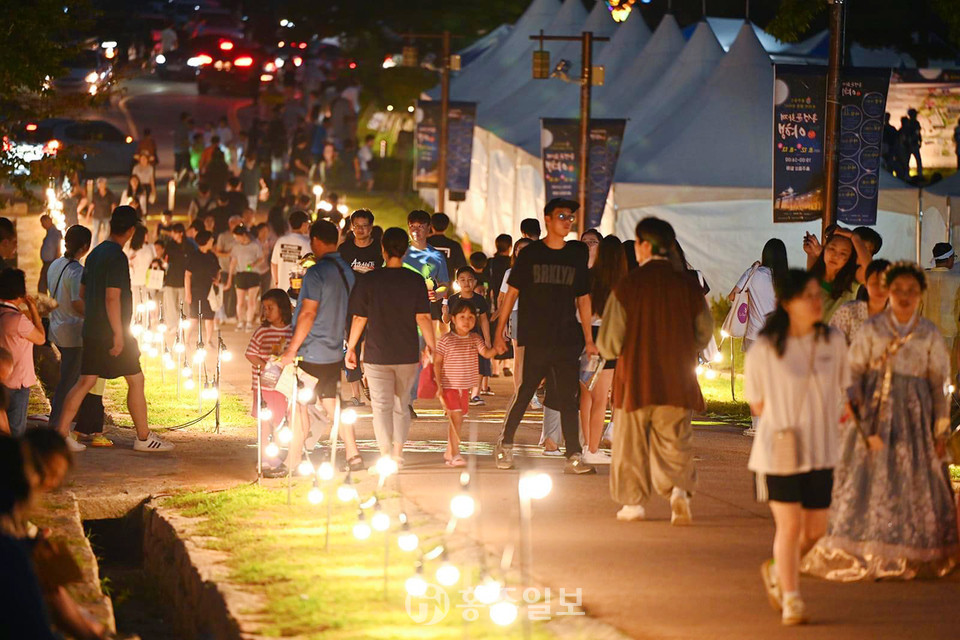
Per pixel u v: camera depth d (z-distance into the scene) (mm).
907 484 19562
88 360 30156
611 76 83062
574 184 57906
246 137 105688
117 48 109875
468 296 38625
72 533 22469
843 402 17859
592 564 20219
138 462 29641
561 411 27469
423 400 41375
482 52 108625
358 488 25938
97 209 76938
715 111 63531
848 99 40062
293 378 26891
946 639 16781
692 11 103188
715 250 60406
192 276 51906
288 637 16500
